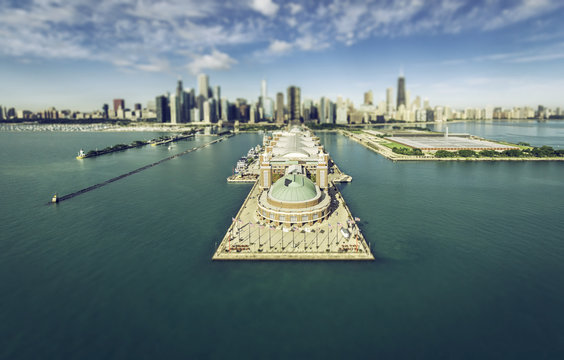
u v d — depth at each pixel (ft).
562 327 294.66
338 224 503.61
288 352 267.18
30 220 551.59
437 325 297.33
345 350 269.23
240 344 275.59
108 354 266.36
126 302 330.34
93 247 448.24
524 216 558.97
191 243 458.91
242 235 469.57
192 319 305.53
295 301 330.13
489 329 292.61
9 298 336.08
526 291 346.95
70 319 305.94
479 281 365.20
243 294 342.64
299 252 416.87
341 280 366.22
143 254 427.74
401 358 261.65
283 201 505.66
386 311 315.58
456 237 474.90
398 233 487.61
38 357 263.49
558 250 435.53
